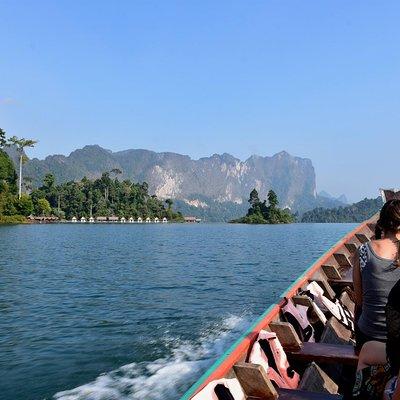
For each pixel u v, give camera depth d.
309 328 6.53
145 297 17.91
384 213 4.09
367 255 4.07
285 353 5.49
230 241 61.44
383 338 3.95
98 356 10.17
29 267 28.41
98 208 197.00
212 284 21.55
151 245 52.00
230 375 4.44
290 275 25.09
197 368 9.30
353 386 3.54
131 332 12.30
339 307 7.60
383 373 3.25
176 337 11.74
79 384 8.55
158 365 9.53
